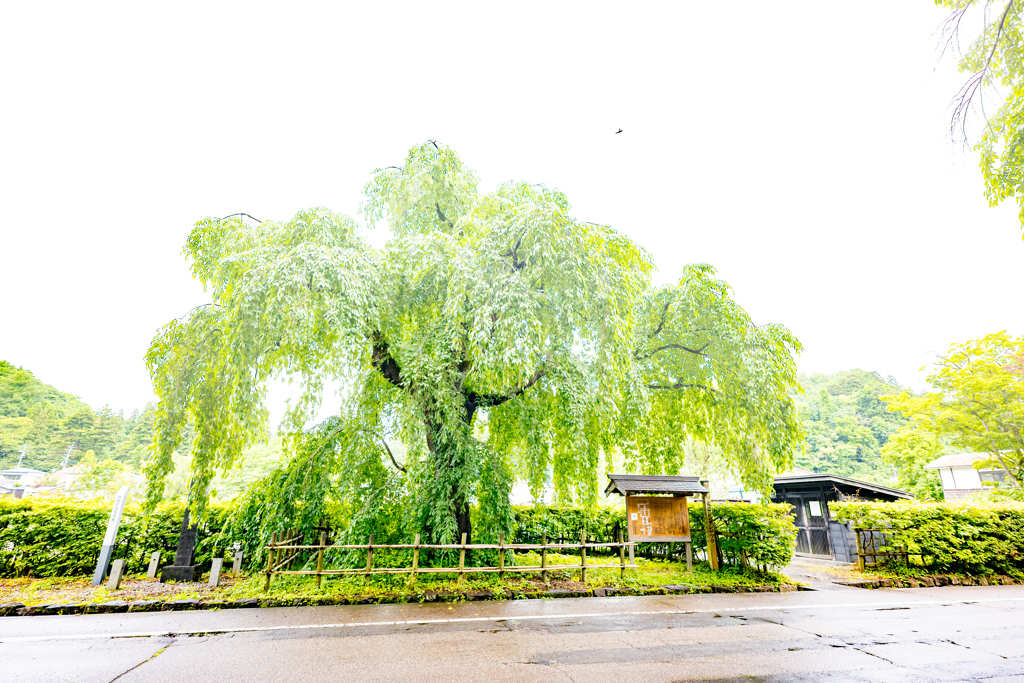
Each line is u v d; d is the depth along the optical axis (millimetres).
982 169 4523
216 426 8133
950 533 11711
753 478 10734
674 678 4484
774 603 8445
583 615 7215
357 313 7316
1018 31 4180
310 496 9188
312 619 6758
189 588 8422
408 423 8750
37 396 81500
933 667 4855
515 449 10797
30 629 6156
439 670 4652
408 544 9219
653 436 12391
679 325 11359
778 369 10820
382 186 11984
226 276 8961
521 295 7980
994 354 18719
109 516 9875
